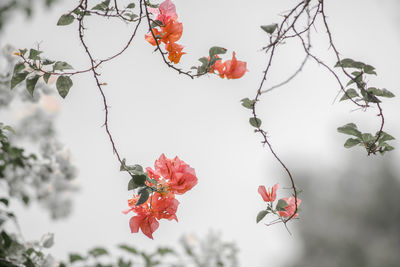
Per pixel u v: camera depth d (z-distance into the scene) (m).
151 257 1.97
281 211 1.64
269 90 1.59
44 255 1.84
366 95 1.62
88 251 1.92
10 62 1.91
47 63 1.63
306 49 1.57
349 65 1.61
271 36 1.57
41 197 2.03
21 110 2.07
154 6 1.67
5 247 1.78
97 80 1.63
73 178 2.07
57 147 2.05
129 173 1.61
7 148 1.82
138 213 1.62
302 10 1.57
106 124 1.62
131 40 1.63
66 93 1.64
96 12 1.64
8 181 1.93
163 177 1.62
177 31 1.65
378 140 1.65
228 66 1.65
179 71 1.65
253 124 1.64
